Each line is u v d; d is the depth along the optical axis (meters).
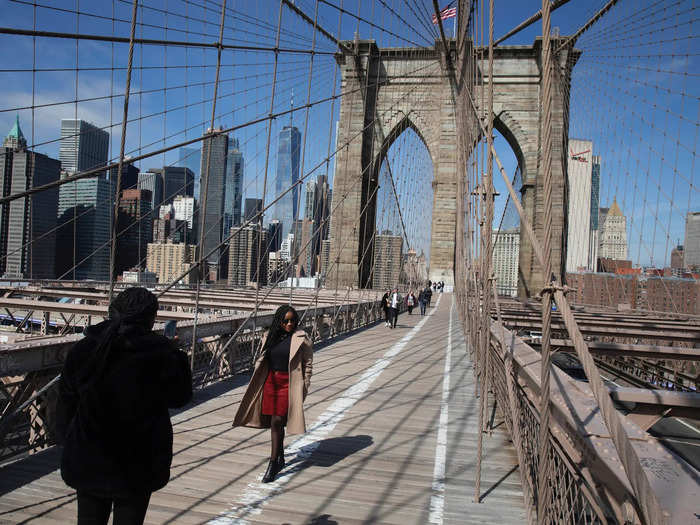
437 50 43.34
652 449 1.91
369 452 5.20
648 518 1.36
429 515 3.76
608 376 14.62
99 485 2.08
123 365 2.17
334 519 3.64
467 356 12.54
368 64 41.78
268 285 19.89
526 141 43.66
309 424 6.18
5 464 4.28
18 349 4.32
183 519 3.53
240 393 7.36
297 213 12.68
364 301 20.83
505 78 44.16
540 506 2.72
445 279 46.69
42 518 3.39
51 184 4.85
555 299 2.27
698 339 11.84
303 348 4.45
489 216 4.84
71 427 2.17
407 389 8.50
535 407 3.66
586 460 2.19
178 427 5.71
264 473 4.48
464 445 5.53
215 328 8.02
